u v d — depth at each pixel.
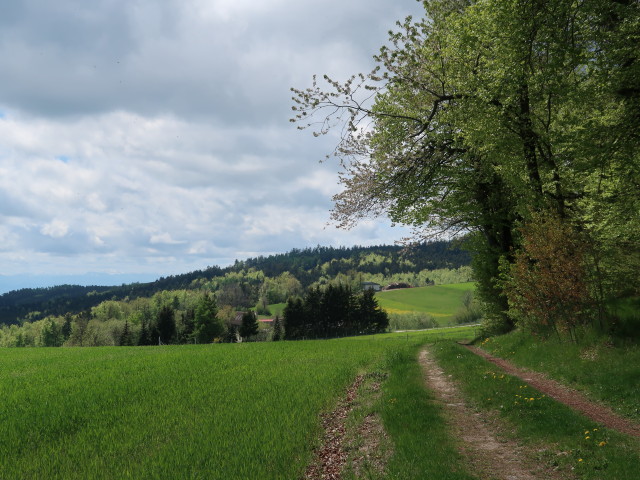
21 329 185.38
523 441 8.35
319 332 111.75
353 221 24.25
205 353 27.48
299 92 19.02
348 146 22.39
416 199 23.19
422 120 20.56
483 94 15.65
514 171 17.42
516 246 24.95
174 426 11.11
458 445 8.45
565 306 15.20
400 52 17.67
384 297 164.50
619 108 14.71
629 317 13.35
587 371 12.31
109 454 9.50
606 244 15.02
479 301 28.33
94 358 27.66
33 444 10.47
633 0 13.02
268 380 16.36
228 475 7.87
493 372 14.37
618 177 15.60
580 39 14.01
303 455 8.69
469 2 20.69
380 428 9.86
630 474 6.23
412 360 19.80
